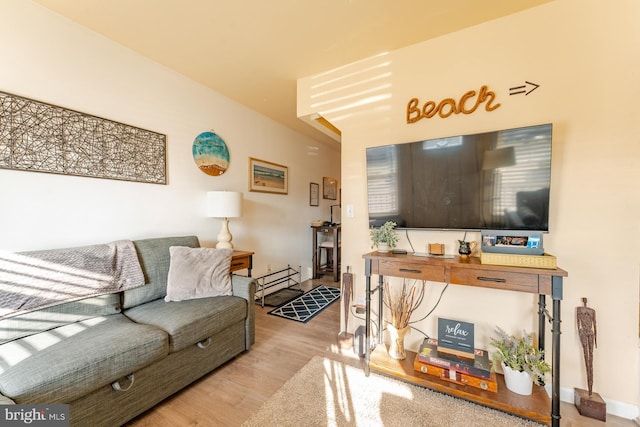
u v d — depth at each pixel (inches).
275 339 93.8
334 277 176.1
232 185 123.9
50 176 68.3
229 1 65.2
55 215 69.2
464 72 73.9
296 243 171.3
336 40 79.8
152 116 91.5
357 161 90.1
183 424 55.8
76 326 60.1
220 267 85.7
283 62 91.9
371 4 65.6
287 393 65.1
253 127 135.8
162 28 75.4
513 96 68.1
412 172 76.0
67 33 71.5
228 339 77.5
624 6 58.2
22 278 56.4
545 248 64.2
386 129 85.2
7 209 61.8
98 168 77.4
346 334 89.4
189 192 104.3
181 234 101.3
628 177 57.9
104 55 79.0
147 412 59.0
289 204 164.6
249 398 63.7
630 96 57.7
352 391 65.9
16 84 63.2
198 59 90.9
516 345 62.3
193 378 67.2
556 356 52.4
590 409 57.4
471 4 65.0
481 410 59.3
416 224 76.2
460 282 60.9
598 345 60.4
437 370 65.6
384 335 84.9
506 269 56.0
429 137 78.6
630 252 57.9
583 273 61.4
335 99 94.8
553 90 64.1
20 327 54.8
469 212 69.1
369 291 72.3
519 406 55.3
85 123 74.7
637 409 57.1
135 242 80.3
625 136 58.0
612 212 59.1
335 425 55.1
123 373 51.7
